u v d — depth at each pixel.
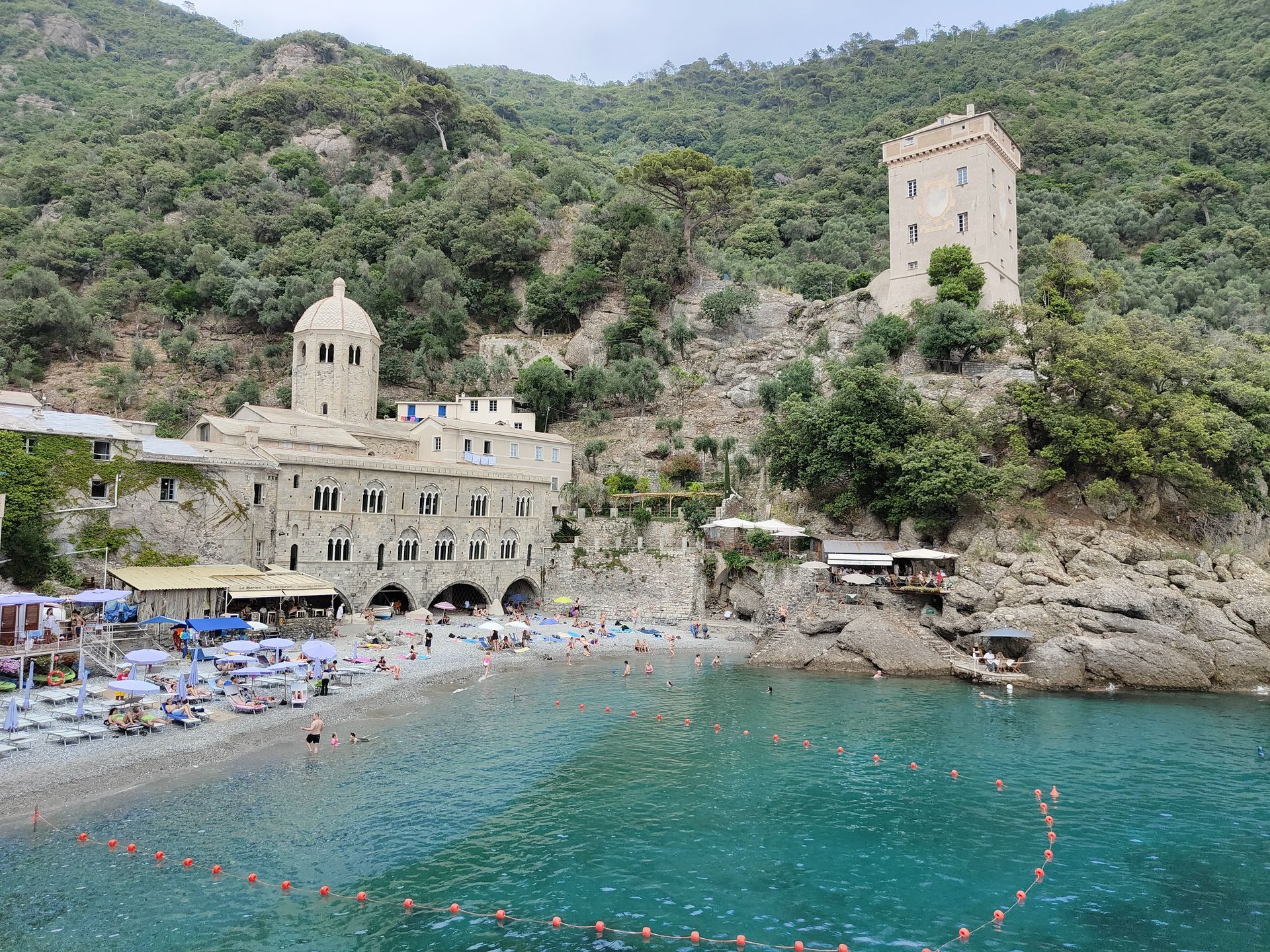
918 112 194.38
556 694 49.81
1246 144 160.75
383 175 164.00
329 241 136.50
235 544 60.59
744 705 48.16
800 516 80.75
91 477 53.94
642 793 33.25
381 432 84.25
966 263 94.69
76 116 196.62
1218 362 75.19
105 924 21.59
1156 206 147.12
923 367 91.50
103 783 31.09
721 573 78.12
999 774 36.44
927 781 35.31
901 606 65.25
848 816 31.16
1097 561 61.72
